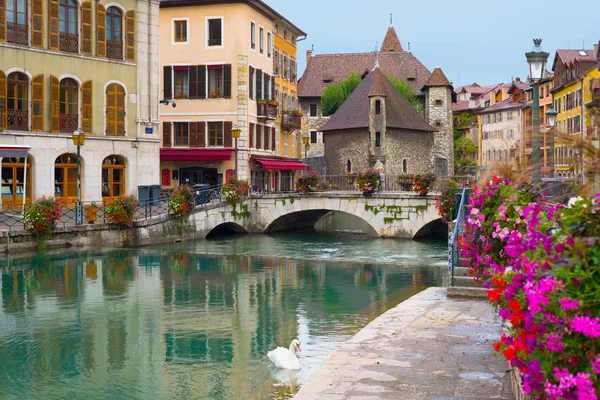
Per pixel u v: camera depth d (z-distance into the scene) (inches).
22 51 1203.9
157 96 1419.8
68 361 452.4
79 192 1080.2
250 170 1797.5
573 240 164.7
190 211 1280.8
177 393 382.0
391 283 797.9
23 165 1213.7
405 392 285.7
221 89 1743.4
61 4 1266.0
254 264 965.8
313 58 3331.7
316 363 438.9
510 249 229.0
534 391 175.8
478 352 347.6
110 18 1344.7
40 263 893.8
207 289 740.7
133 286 751.7
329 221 1923.0
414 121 2556.6
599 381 157.2
